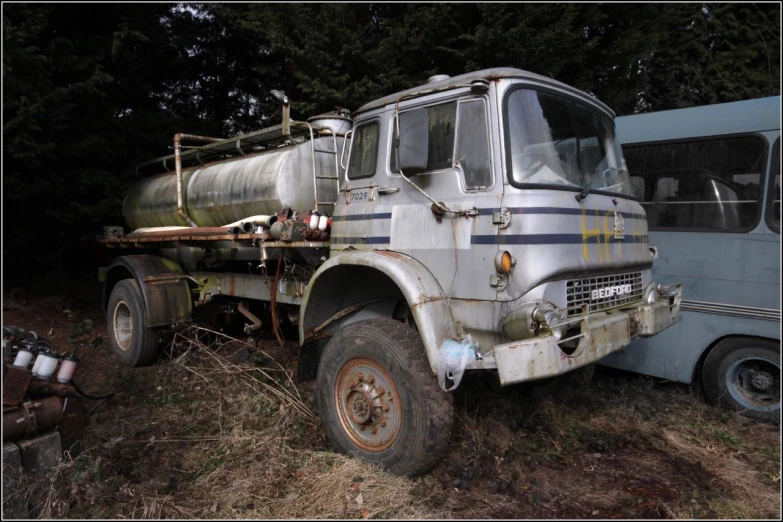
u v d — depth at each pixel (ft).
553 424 13.25
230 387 14.71
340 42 24.12
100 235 23.06
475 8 23.47
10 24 17.24
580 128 12.59
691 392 16.17
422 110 11.28
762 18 32.12
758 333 14.84
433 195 11.51
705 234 16.05
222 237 15.34
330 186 15.92
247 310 18.24
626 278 13.08
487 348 10.56
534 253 10.02
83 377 16.67
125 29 20.61
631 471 11.62
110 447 11.60
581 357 10.11
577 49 23.03
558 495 10.54
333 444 11.69
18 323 21.31
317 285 12.64
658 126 17.46
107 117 22.34
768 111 15.29
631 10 24.53
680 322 16.31
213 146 18.15
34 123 18.37
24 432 9.99
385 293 13.20
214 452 11.71
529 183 10.47
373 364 11.00
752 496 10.69
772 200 14.96
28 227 23.88
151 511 9.53
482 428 12.44
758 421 14.80
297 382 14.12
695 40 32.45
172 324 17.65
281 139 16.37
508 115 10.73
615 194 13.06
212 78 31.37
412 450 10.19
